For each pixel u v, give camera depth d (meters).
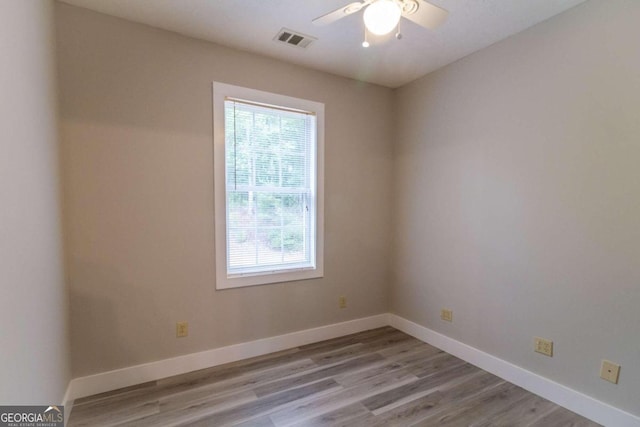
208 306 2.47
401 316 3.31
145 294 2.25
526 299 2.22
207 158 2.41
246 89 2.54
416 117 3.10
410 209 3.18
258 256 2.72
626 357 1.76
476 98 2.53
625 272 1.75
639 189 1.70
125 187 2.15
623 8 1.73
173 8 2.00
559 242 2.03
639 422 1.71
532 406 2.03
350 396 2.12
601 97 1.83
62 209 1.92
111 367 2.16
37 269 1.43
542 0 1.88
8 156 1.14
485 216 2.48
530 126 2.17
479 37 2.31
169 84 2.26
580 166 1.92
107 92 2.07
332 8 1.99
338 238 3.10
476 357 2.56
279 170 2.78
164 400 2.05
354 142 3.14
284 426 1.82
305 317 2.95
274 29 2.23
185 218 2.35
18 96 1.26
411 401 2.07
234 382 2.28
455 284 2.73
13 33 1.22
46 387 1.53
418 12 1.60
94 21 2.02
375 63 2.76
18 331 1.19
